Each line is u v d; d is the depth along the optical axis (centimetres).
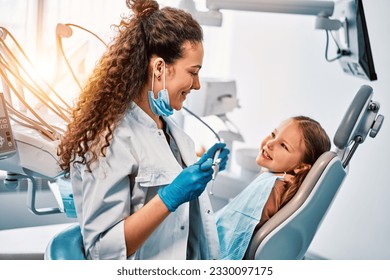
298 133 167
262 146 176
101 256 122
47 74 197
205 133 324
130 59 125
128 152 123
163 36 124
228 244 162
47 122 176
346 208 262
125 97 126
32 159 150
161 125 144
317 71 280
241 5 200
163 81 126
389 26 239
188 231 138
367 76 196
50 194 262
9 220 255
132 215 121
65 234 136
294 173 169
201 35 129
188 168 121
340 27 203
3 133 142
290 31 296
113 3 261
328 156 154
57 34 173
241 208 167
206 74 322
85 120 124
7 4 245
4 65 159
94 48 256
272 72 308
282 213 152
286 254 156
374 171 249
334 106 271
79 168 126
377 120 166
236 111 330
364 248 254
